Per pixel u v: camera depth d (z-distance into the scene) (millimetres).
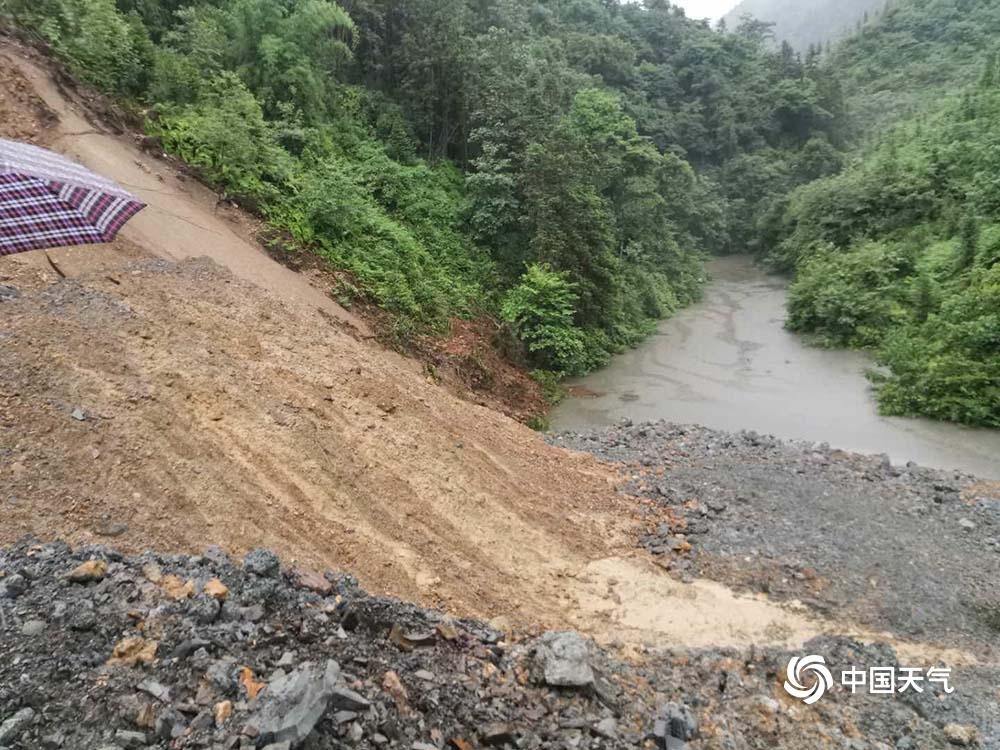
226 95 14039
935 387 14109
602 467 10062
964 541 8086
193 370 7066
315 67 18141
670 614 6516
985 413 13289
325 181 14172
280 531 5734
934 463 11781
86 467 5227
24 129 9812
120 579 3959
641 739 4203
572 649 4707
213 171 12656
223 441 6367
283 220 13062
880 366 17516
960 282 18391
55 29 12055
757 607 6711
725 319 25344
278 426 6926
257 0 16844
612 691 4699
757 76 52094
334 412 7785
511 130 20547
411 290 14750
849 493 9320
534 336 17266
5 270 7402
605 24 52312
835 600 6844
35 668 3164
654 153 27297
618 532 8086
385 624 4535
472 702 4035
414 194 18719
